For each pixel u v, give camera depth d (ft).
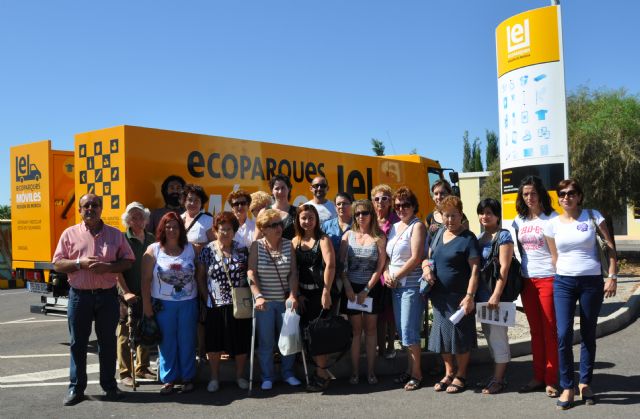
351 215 20.49
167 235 18.22
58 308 27.14
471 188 90.48
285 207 21.18
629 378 18.61
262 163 30.55
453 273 17.48
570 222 16.39
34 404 17.24
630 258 61.62
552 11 29.09
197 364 19.40
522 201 17.67
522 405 16.22
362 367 20.26
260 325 18.29
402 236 18.30
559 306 16.30
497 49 31.94
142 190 24.16
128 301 18.62
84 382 17.57
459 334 17.49
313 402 16.99
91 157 24.95
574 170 55.31
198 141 26.78
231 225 18.31
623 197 55.31
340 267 18.80
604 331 26.16
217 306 18.30
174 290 18.03
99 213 17.58
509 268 17.31
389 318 20.26
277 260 18.29
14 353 25.20
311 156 34.24
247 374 19.29
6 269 55.57
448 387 17.79
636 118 55.62
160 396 17.92
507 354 17.65
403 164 44.45
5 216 95.09
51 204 28.60
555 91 29.17
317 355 17.63
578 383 18.10
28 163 29.73
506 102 30.94
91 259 16.88
